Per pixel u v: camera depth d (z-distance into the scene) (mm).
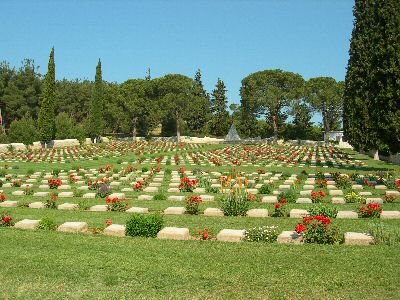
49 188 22734
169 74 80062
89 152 48562
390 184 20516
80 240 10625
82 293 7188
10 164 38000
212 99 95500
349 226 11773
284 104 76125
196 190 20719
